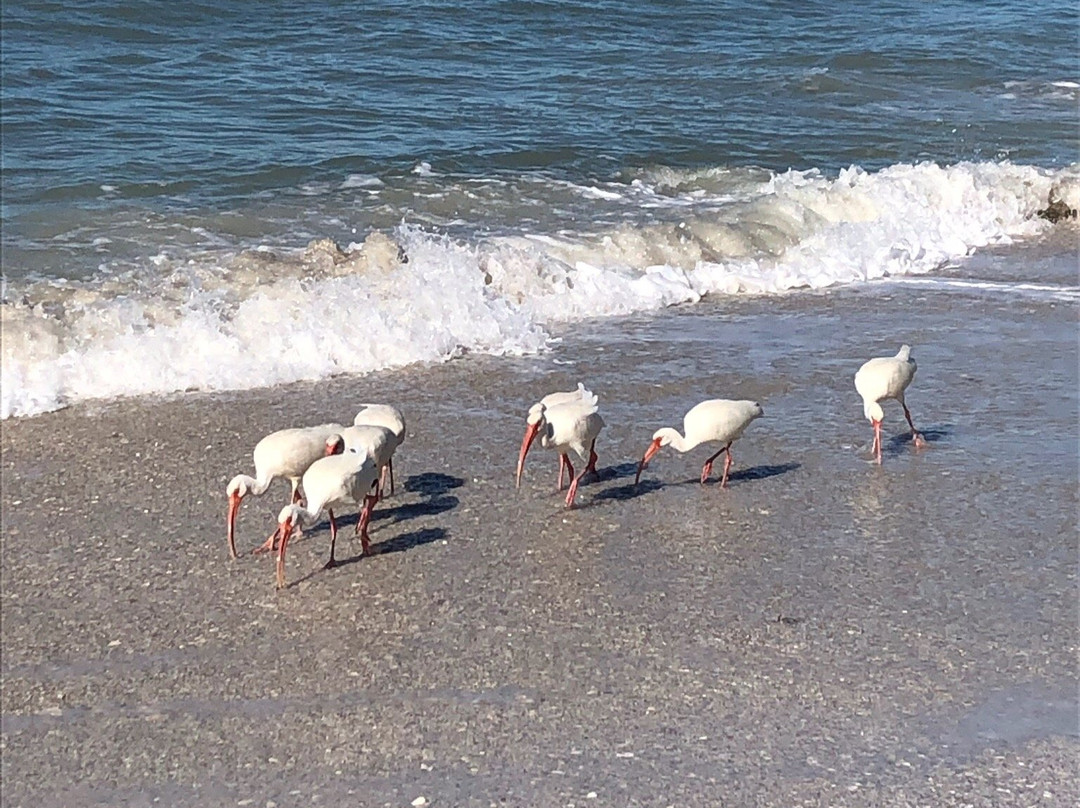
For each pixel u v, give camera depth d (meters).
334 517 8.62
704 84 25.36
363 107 22.06
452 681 6.94
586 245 14.80
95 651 7.23
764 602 7.71
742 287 14.00
